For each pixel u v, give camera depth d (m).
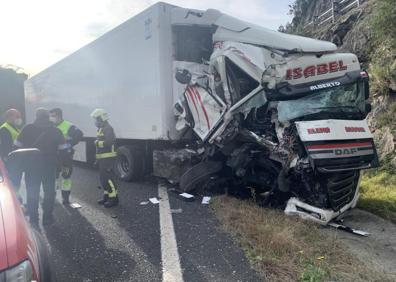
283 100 5.91
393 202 6.68
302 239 4.77
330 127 5.45
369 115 10.37
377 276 3.91
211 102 6.89
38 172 5.43
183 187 7.11
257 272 3.89
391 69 10.05
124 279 3.82
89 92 10.63
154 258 4.30
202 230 5.15
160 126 7.78
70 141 6.93
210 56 7.43
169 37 7.75
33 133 5.61
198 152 7.35
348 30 14.90
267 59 6.17
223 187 7.21
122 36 8.88
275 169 6.19
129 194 7.49
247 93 6.48
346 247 4.70
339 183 5.61
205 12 7.47
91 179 9.60
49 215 5.66
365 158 5.71
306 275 3.79
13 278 2.26
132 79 8.59
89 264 4.18
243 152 6.45
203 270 3.97
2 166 3.63
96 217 5.93
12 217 2.69
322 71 6.14
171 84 7.81
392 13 9.73
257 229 4.92
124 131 9.05
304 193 5.73
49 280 3.06
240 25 6.86
